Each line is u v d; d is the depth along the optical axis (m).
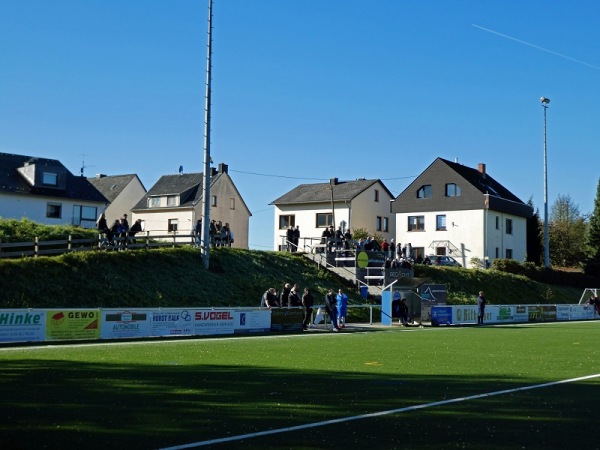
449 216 76.06
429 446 8.51
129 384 13.62
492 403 11.74
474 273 60.56
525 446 8.53
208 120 39.59
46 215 61.09
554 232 97.81
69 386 13.27
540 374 16.06
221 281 40.03
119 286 34.59
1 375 14.96
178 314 29.33
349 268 48.62
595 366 17.94
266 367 17.11
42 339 25.03
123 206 83.25
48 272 32.97
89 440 8.66
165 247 41.19
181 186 79.81
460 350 22.80
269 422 9.94
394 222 84.94
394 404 11.56
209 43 38.44
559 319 52.94
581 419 10.33
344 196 79.69
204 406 11.20
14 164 62.66
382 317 40.25
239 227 82.00
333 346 24.19
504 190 84.88
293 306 34.88
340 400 11.95
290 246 55.06
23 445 8.36
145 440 8.70
